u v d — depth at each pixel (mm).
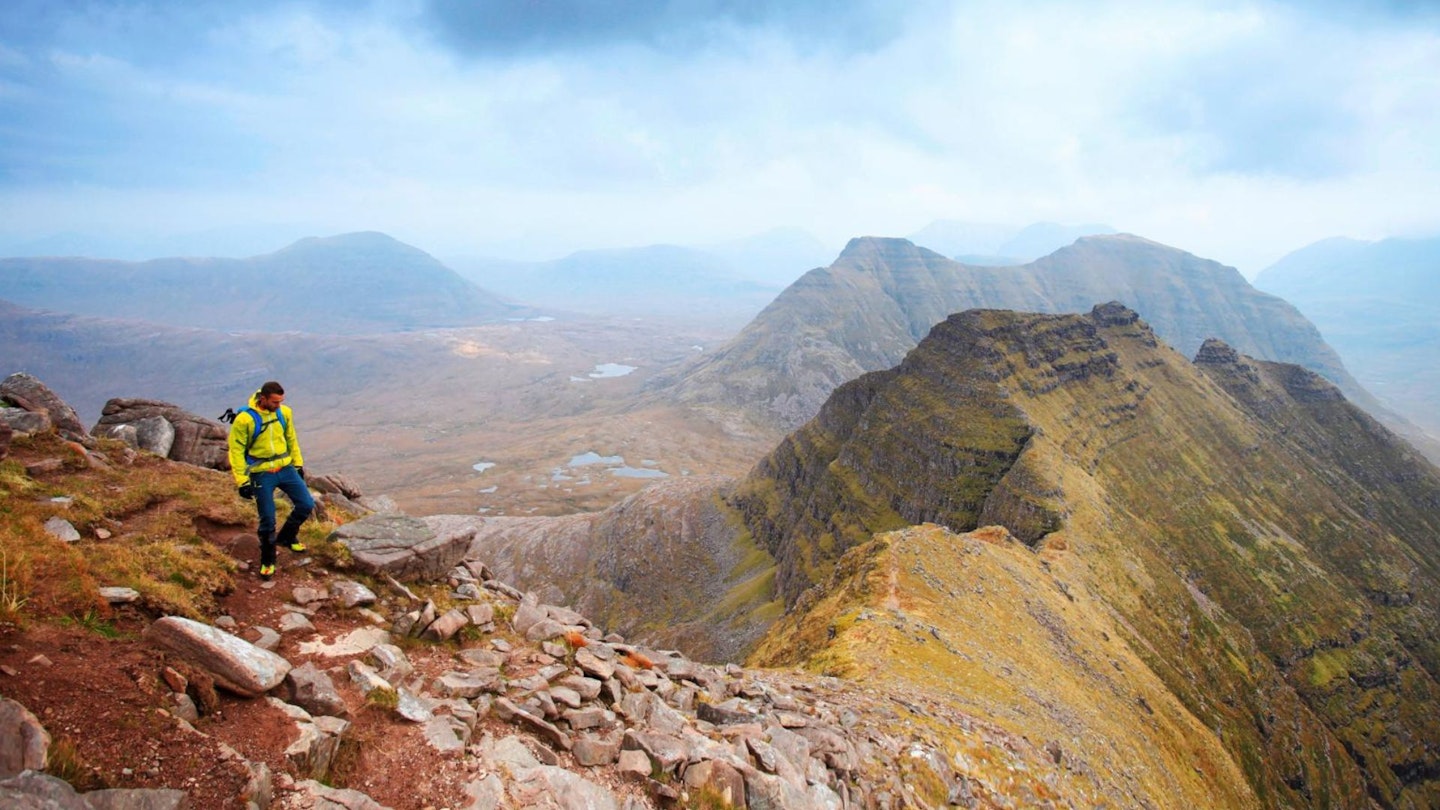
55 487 19469
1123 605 157750
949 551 103500
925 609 77625
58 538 15914
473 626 19969
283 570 18844
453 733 14641
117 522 18844
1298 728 166375
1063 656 92812
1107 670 101438
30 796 8852
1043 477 184125
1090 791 40500
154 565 16109
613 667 20656
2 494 17484
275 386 18625
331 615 17750
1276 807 136750
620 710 18797
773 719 22969
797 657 70188
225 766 11156
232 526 20719
